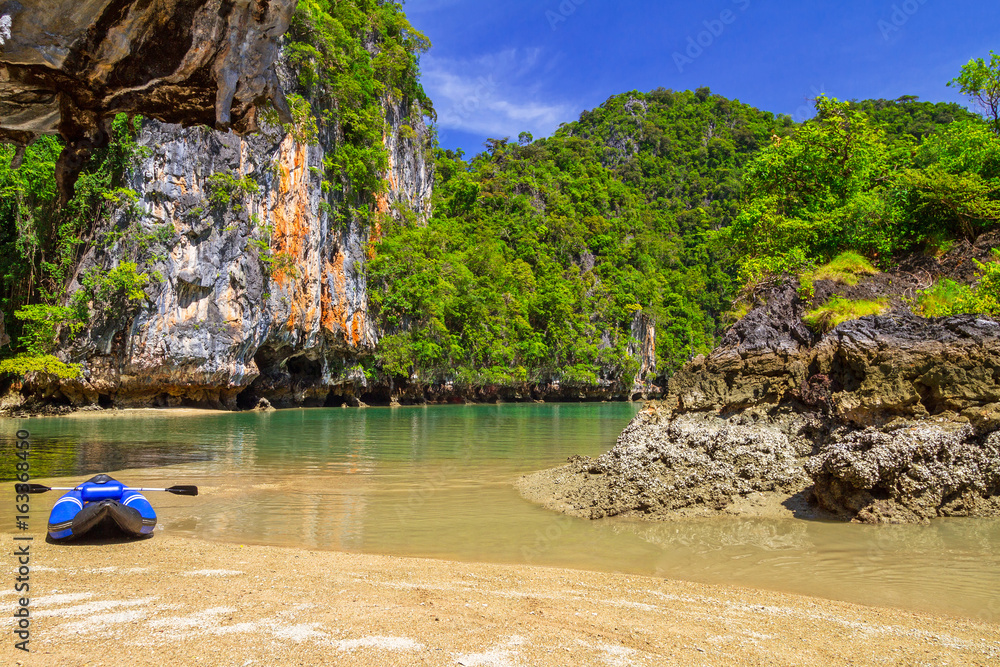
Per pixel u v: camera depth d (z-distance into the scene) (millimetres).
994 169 13672
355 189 48281
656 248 101438
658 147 134000
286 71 38344
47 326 30078
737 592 5695
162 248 33188
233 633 4355
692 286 99062
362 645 4211
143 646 4070
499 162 102938
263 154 37438
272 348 40656
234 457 14609
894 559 6531
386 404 54094
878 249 13781
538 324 72500
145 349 33000
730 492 8680
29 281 32188
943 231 13359
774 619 5012
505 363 65125
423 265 55750
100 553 6652
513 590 5645
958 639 4629
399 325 53875
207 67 6996
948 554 6668
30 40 6020
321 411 40219
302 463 13656
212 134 35062
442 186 88312
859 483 7879
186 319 34531
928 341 8727
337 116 44938
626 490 8891
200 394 37406
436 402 59531
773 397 9805
